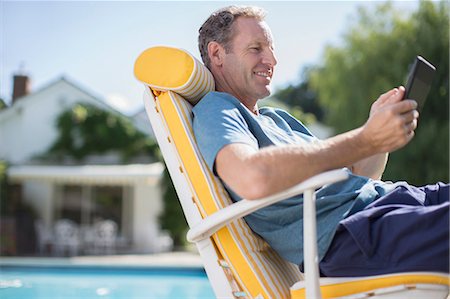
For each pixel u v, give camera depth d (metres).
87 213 16.58
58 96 18.14
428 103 11.98
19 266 9.30
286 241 1.76
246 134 1.71
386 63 12.76
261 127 1.87
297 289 1.61
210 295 6.19
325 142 1.58
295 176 1.51
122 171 15.51
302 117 17.38
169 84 1.88
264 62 2.05
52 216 16.44
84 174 15.55
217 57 2.08
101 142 17.55
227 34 2.05
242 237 1.79
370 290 1.57
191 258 12.06
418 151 11.83
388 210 1.63
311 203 1.50
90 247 14.39
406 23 12.79
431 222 1.53
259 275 1.75
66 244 13.81
